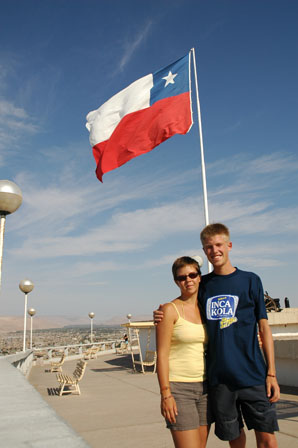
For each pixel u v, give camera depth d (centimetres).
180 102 1070
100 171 1103
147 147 1066
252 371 290
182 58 1110
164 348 295
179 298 318
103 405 823
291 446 476
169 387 288
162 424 634
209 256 318
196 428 285
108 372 1498
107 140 1102
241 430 303
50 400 905
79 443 155
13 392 297
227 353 291
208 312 307
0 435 168
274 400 287
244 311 301
